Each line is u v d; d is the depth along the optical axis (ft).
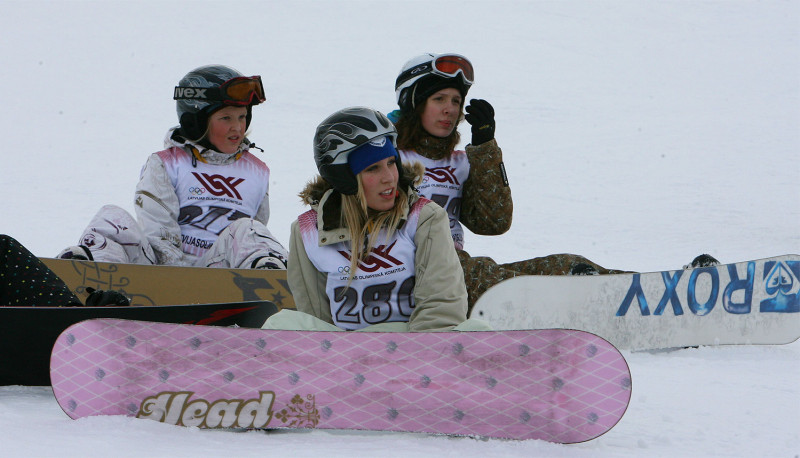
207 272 67.97
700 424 42.57
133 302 66.64
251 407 39.24
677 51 493.77
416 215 45.14
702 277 68.13
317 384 39.17
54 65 387.14
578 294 66.28
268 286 68.08
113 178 201.05
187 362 39.32
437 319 43.68
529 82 396.16
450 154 69.87
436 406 38.58
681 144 278.05
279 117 300.20
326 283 46.14
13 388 47.96
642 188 208.85
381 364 38.96
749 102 374.43
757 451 37.81
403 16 525.34
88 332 39.45
